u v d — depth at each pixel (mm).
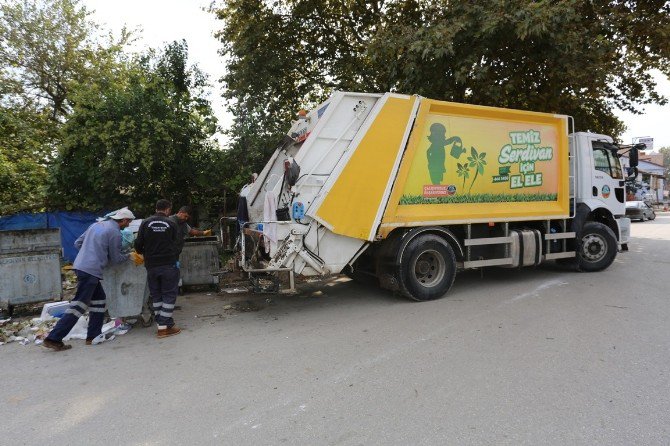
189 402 3555
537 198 7883
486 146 7316
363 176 6285
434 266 6844
